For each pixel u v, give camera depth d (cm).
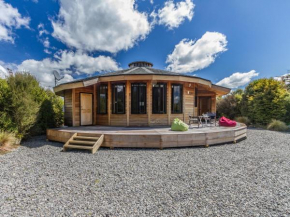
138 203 224
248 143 616
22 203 224
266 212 206
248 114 1306
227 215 199
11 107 602
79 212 204
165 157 431
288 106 1114
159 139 514
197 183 285
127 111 780
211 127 725
